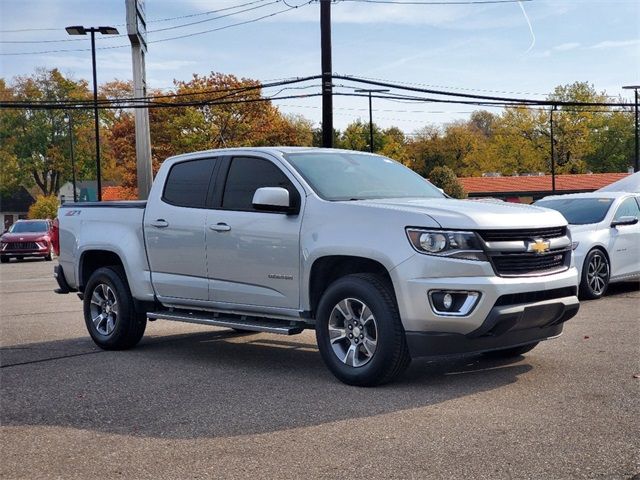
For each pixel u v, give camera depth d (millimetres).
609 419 5055
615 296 12008
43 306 13562
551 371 6578
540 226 6238
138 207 8336
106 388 6590
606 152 93062
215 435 5027
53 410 5871
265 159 7242
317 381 6551
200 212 7582
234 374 7008
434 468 4215
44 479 4312
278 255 6816
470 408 5438
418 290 5855
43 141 80500
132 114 71125
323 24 23531
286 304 6832
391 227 6074
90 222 8867
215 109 54281
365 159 7676
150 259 8133
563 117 83562
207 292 7504
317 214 6574
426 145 104562
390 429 4984
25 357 8258
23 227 33156
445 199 6914
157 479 4227
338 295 6320
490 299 5820
